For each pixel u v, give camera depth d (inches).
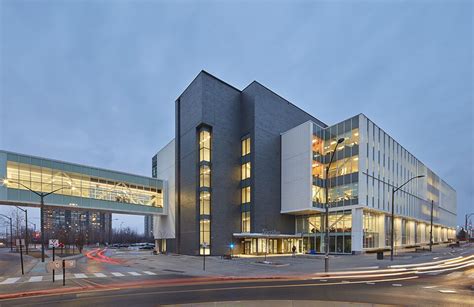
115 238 5447.8
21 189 1577.3
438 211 3201.3
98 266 1205.7
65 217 6235.2
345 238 1722.4
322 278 832.9
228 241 1868.8
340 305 484.7
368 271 966.4
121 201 2017.7
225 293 611.2
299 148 1916.8
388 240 1974.7
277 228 1942.7
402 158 2333.9
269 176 1956.2
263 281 788.0
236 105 2060.8
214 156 1887.3
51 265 776.3
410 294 589.6
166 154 2367.1
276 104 2080.5
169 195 2250.2
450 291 621.6
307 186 1823.3
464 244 3107.8
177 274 940.0
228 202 1915.6
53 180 1706.4
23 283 771.4
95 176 1903.3
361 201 1681.8
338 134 1872.5
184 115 2092.8
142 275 919.0
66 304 531.8
